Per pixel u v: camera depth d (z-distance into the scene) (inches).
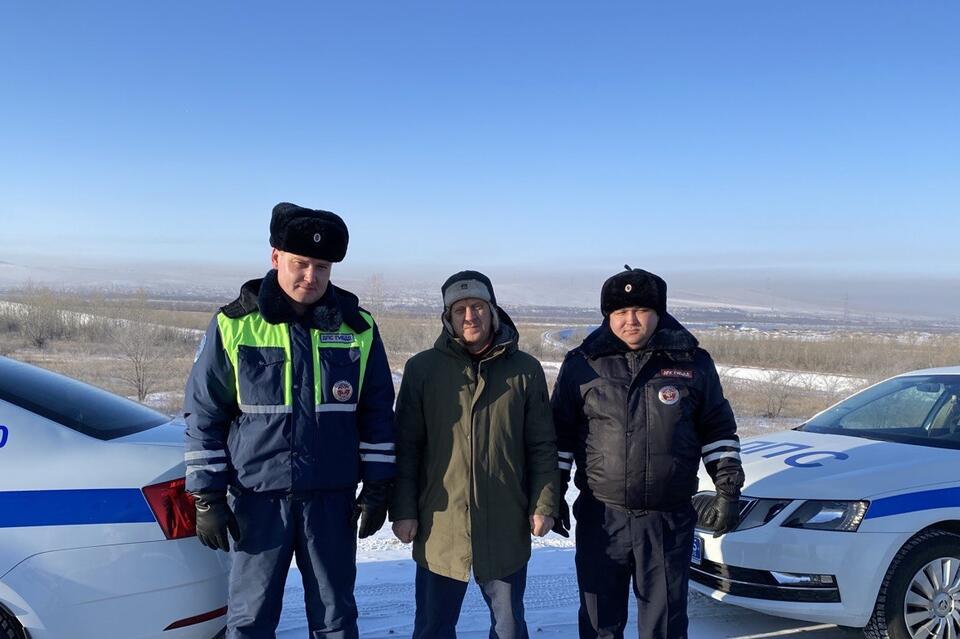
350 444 110.2
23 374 121.1
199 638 109.4
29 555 98.7
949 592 142.1
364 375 113.2
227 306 109.9
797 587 142.3
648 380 122.3
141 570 104.1
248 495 107.0
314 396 107.3
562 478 128.3
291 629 155.7
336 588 110.7
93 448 107.7
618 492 121.4
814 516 143.6
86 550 101.5
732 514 122.3
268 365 105.9
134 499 105.7
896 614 139.6
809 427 198.5
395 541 217.6
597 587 125.7
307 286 107.5
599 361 125.3
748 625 163.8
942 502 143.4
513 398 116.4
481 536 114.7
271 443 105.6
